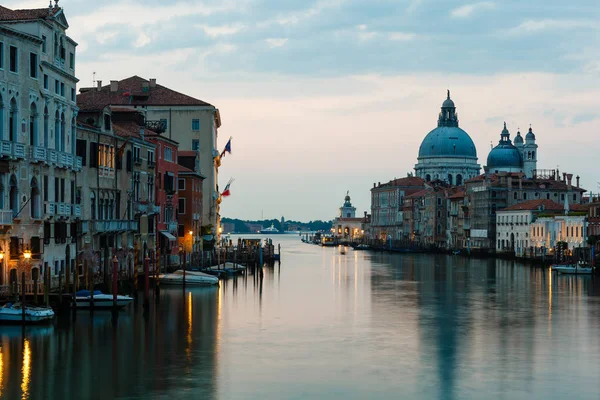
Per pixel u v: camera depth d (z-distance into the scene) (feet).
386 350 175.32
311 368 157.07
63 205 226.79
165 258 313.73
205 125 433.48
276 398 136.26
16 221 201.26
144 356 164.35
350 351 173.58
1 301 192.34
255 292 290.76
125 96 430.61
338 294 293.02
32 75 209.36
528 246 599.98
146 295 218.18
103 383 143.13
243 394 138.21
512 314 235.61
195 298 260.01
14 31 199.41
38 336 178.81
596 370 157.58
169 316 215.10
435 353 172.65
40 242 210.38
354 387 143.74
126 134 287.48
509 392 141.69
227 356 166.20
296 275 399.03
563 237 529.45
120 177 278.87
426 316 229.66
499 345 182.50
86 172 249.14
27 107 206.90
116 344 173.99
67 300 205.98
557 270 422.00
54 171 222.48
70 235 232.53
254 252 452.76
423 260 595.88
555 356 170.40
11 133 201.98
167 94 435.53
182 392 138.62
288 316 224.94
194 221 394.52
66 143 231.71
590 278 383.45
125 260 281.33
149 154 315.37
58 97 224.33
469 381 148.66
